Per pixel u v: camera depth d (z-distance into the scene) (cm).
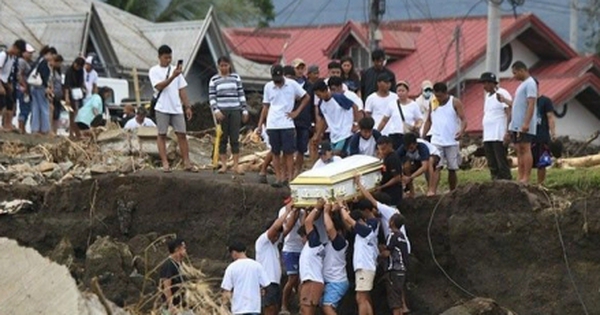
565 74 13550
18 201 7594
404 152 6606
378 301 6388
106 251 6856
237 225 6969
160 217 7206
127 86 11106
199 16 17100
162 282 5891
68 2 13838
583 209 6256
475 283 6425
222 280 6469
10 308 4678
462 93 13488
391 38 14175
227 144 7644
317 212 6181
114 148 8269
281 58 13362
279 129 6881
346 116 6725
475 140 9481
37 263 4769
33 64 8788
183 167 7556
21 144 8400
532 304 6288
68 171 8019
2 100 8638
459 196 6512
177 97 7425
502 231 6400
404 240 6256
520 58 13938
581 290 6219
